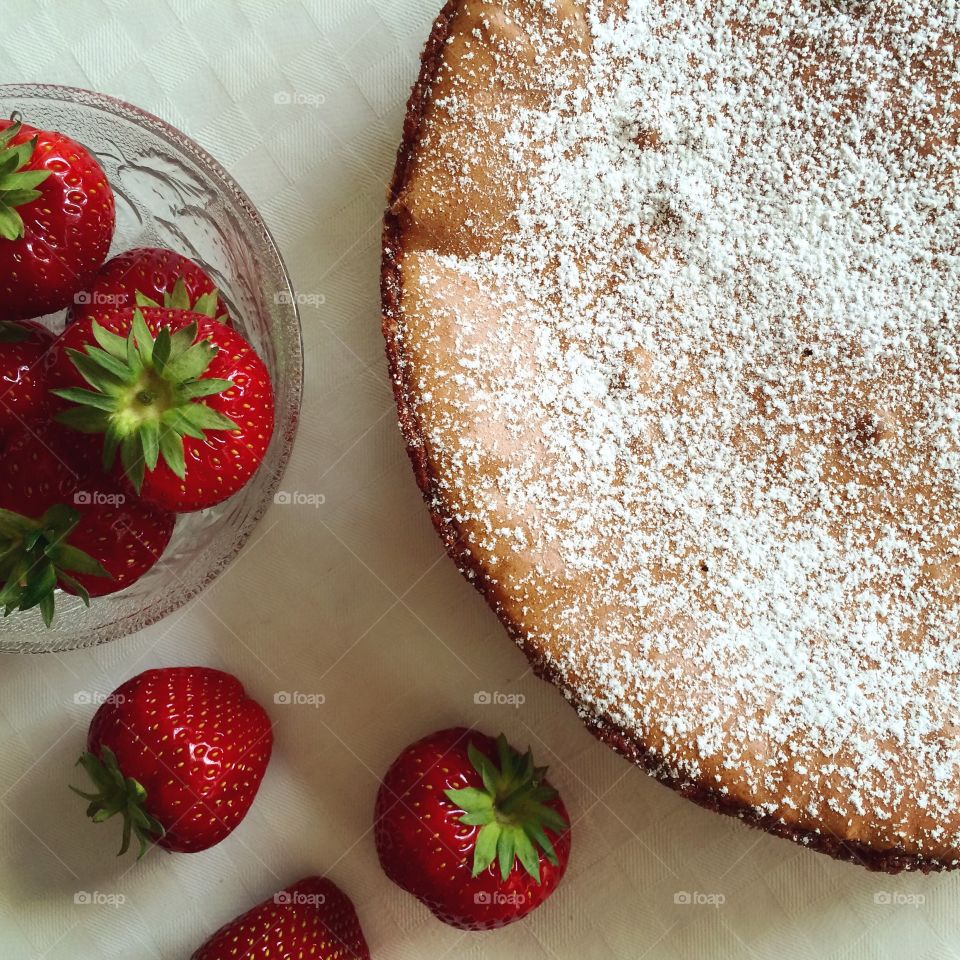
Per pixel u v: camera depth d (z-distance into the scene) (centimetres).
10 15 27
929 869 23
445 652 28
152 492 22
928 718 23
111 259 24
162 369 21
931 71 23
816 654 23
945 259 23
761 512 23
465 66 23
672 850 27
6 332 23
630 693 23
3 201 21
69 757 28
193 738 26
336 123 27
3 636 26
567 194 23
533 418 23
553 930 28
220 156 27
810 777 23
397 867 26
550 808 26
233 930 27
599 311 24
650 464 23
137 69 27
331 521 28
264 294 26
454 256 24
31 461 22
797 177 23
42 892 28
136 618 26
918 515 23
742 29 23
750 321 24
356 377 27
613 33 23
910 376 23
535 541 23
